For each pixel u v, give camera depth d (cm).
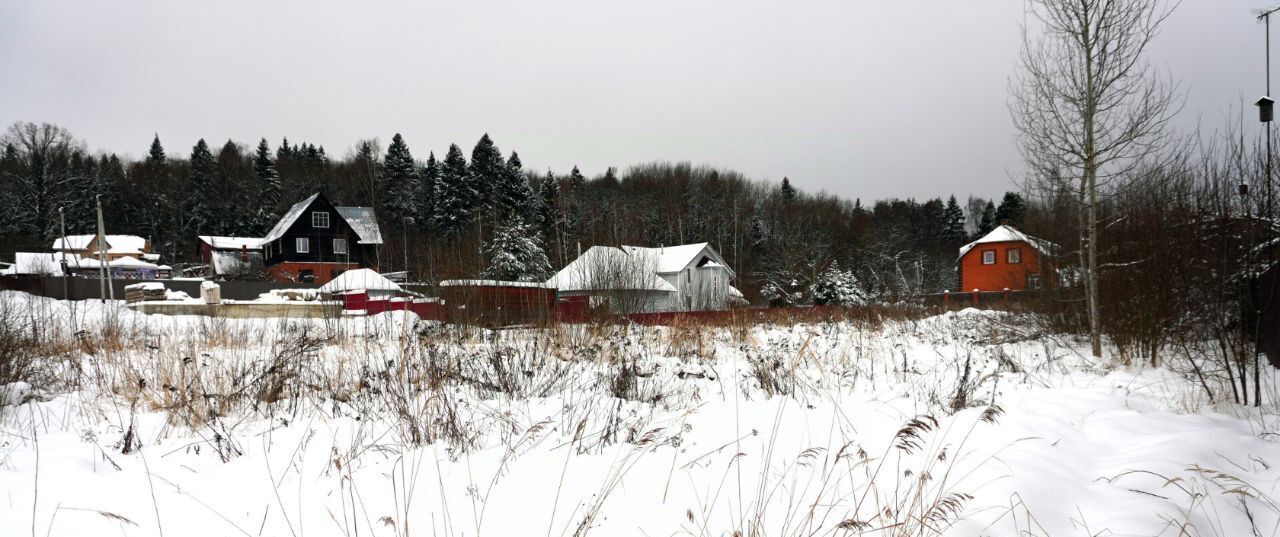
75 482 358
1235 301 686
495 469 381
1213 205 717
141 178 6712
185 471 388
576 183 6575
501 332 1106
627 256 1892
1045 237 1484
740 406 559
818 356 904
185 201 6462
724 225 5831
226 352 923
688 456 405
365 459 413
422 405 538
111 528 297
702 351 927
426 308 1429
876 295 3081
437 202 5641
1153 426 468
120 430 487
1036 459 375
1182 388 665
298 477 374
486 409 545
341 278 2314
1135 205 1050
